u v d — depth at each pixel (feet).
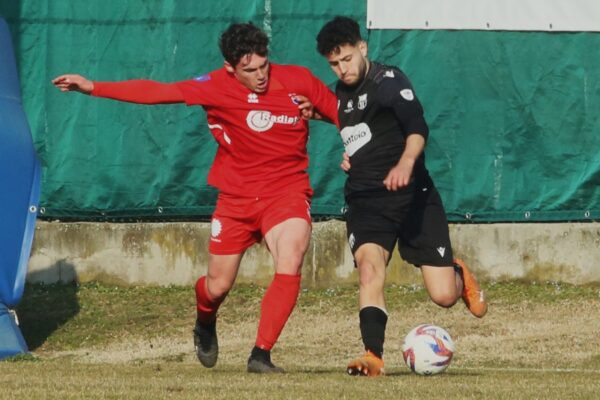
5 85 143.13
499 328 144.15
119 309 155.84
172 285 161.99
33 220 139.33
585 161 158.51
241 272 160.97
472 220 158.51
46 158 164.14
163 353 136.98
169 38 160.45
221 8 159.22
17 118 141.79
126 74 161.68
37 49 163.94
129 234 162.81
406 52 157.07
